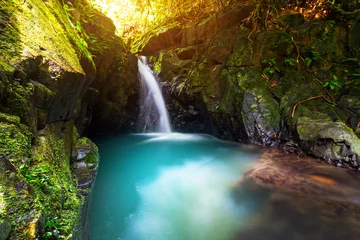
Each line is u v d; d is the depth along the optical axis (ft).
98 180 15.33
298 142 19.80
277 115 22.74
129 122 32.32
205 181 15.44
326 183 13.75
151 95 34.47
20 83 6.53
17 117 6.15
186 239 9.42
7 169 4.59
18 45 7.01
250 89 24.44
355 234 9.22
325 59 23.94
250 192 13.24
